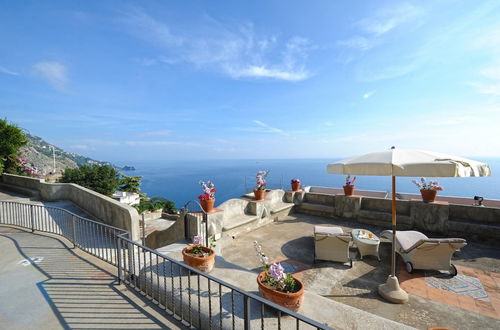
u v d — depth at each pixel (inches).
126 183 1027.3
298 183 397.7
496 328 123.9
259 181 325.1
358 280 175.5
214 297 119.7
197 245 157.5
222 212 244.5
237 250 234.8
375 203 328.8
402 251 193.8
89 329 106.5
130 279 148.8
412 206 293.6
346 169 153.6
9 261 184.7
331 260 201.8
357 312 113.6
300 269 193.5
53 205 389.4
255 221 301.3
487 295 154.2
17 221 304.0
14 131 616.1
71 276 159.0
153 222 652.7
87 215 342.6
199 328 106.9
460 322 128.7
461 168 117.5
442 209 274.5
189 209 236.2
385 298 151.5
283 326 100.7
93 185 701.9
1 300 130.0
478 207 265.3
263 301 74.5
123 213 265.7
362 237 220.2
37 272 165.0
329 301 122.7
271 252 229.1
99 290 141.0
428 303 146.4
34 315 116.5
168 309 122.2
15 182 531.5
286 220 342.6
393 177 151.9
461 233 264.4
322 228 235.9
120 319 114.0
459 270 189.3
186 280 136.4
